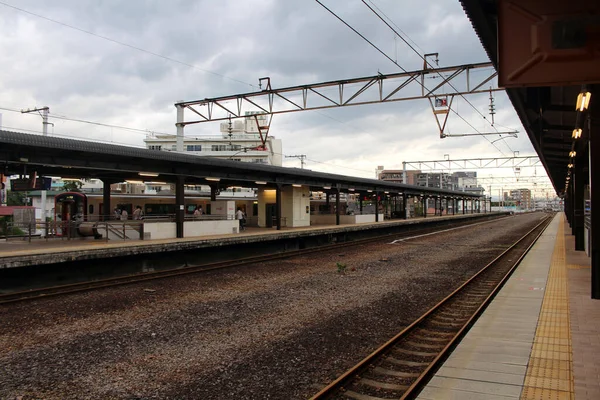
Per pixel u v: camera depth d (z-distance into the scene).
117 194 28.81
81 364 6.39
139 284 12.76
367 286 12.39
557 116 10.76
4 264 11.65
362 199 41.28
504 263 17.70
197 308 9.75
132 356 6.73
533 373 5.29
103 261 14.48
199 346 7.19
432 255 20.36
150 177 20.39
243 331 8.01
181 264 17.14
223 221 21.23
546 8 3.76
